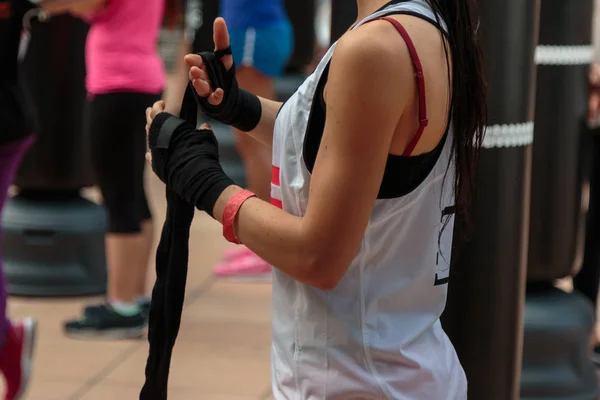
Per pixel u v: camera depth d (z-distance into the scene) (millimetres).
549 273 4543
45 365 5109
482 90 2293
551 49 4363
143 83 5309
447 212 2285
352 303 2178
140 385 4859
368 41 1994
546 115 4395
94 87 5316
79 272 6262
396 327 2213
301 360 2236
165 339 2291
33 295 6195
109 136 5316
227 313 5969
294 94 2229
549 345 4496
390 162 2102
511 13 3225
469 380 3283
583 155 4617
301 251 2049
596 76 4785
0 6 4129
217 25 2387
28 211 6238
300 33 10133
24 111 4234
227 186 2180
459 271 3242
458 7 2209
